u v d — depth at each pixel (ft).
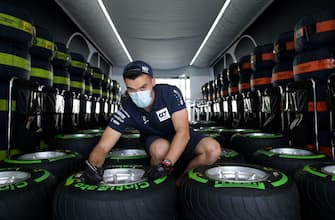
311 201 3.46
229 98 13.50
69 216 2.94
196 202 3.14
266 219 2.84
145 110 4.39
